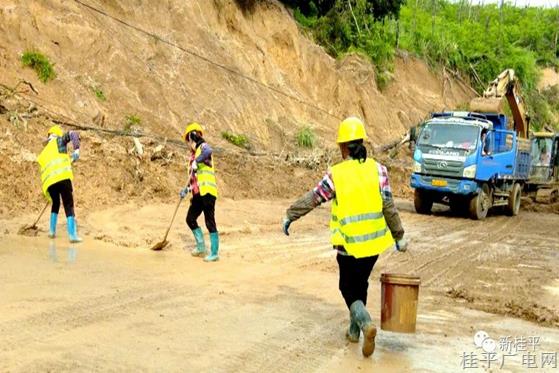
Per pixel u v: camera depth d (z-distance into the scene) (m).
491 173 18.95
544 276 10.34
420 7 51.94
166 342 5.84
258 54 26.58
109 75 18.73
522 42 55.38
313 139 24.27
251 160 19.86
